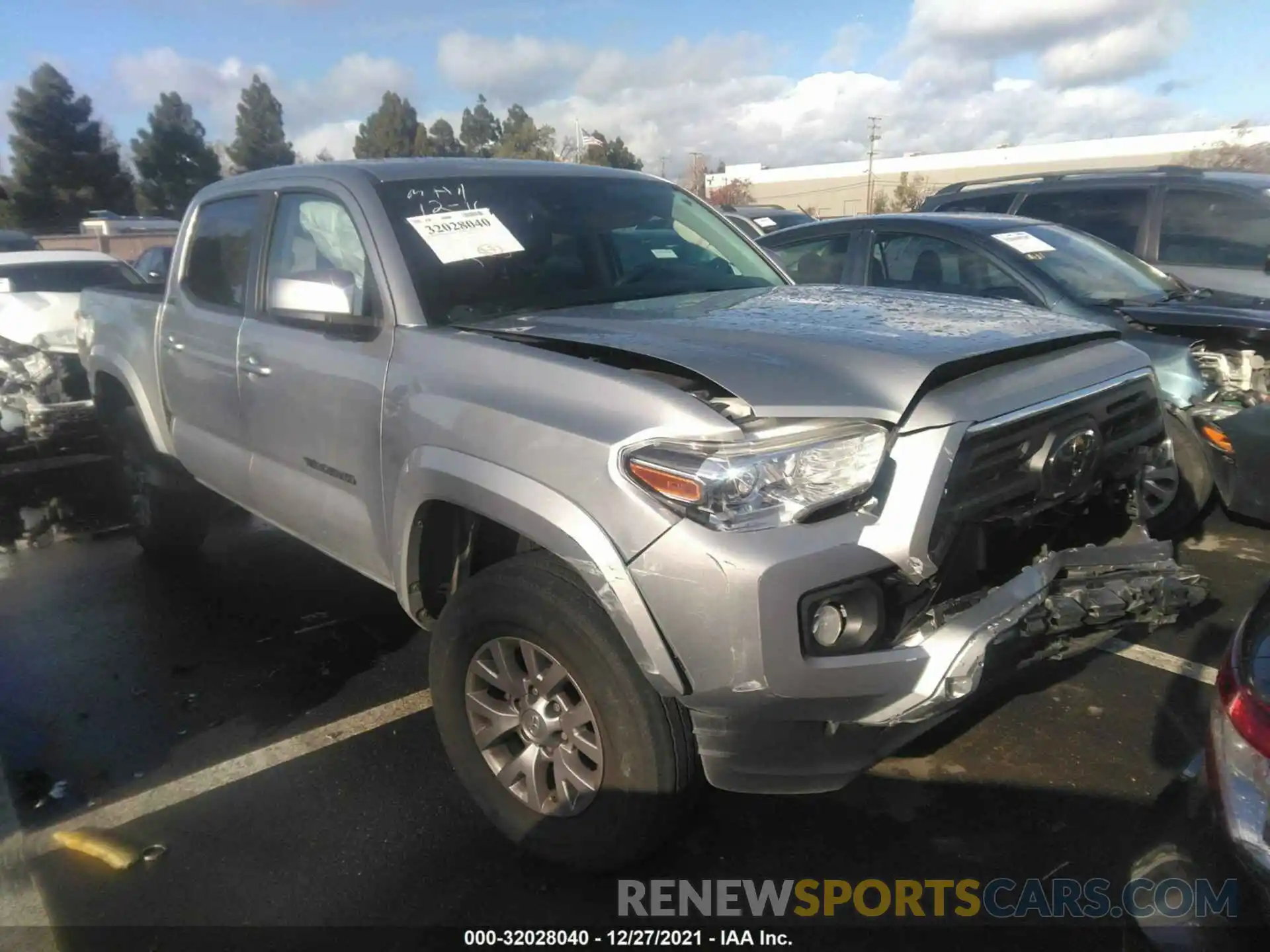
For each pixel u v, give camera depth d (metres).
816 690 2.32
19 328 8.57
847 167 68.56
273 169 4.24
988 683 2.69
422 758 3.53
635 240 3.96
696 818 2.79
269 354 3.78
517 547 3.11
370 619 4.75
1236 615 4.38
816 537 2.32
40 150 52.41
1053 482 2.79
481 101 59.31
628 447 2.40
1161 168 8.11
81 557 5.79
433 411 2.92
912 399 2.48
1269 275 6.86
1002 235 6.17
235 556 5.68
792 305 3.37
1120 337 3.38
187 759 3.58
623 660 2.50
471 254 3.46
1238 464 4.51
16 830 3.19
